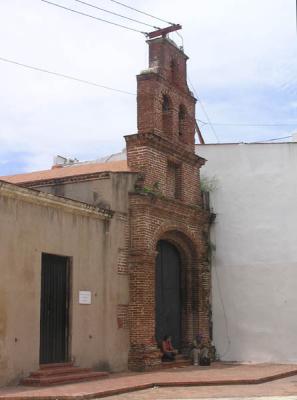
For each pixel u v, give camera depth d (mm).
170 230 21859
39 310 16453
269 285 23281
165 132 22484
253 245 23719
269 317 23125
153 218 20750
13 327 15578
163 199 21125
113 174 19922
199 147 25094
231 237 24094
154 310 20375
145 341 19703
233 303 23719
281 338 22859
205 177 24828
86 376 16703
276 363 22672
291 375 19141
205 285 23656
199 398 13469
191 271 23422
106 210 19297
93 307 18531
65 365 17172
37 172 24094
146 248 20141
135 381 16188
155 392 14805
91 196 19984
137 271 20078
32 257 16422
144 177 20734
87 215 18672
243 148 24453
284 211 23500
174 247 23234
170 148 22078
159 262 22328
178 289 23188
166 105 22719
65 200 17594
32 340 16125
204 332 23312
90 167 23094
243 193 24188
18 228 16031
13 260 15781
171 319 22500
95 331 18500
